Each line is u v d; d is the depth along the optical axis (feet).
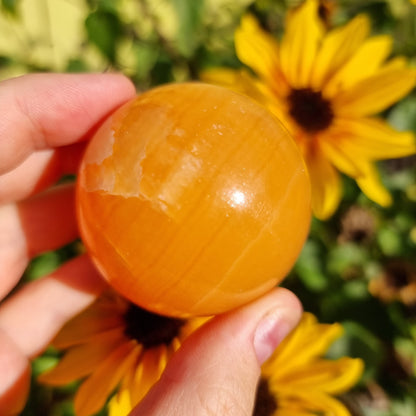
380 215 0.65
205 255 0.32
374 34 0.67
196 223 0.31
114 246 0.33
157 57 0.65
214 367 0.36
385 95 0.48
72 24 0.89
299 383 0.47
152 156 0.32
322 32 0.56
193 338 0.38
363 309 0.61
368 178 0.47
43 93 0.45
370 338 0.59
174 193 0.32
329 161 0.48
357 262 0.64
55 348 0.52
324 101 0.50
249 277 0.33
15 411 0.50
